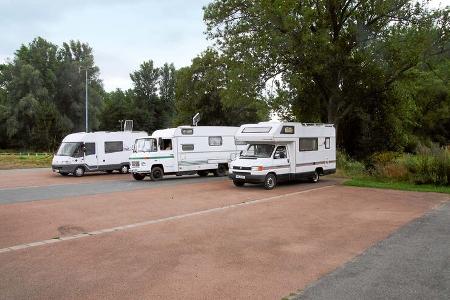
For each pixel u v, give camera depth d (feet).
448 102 170.30
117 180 80.28
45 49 270.05
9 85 248.93
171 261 25.86
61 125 236.22
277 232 33.55
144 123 343.67
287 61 94.58
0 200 52.21
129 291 20.79
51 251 28.32
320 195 55.62
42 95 249.34
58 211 44.09
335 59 90.68
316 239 31.14
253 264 25.13
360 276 22.62
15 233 33.86
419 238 31.12
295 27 89.15
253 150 67.36
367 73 92.48
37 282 22.18
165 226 36.17
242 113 200.03
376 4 94.53
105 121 333.83
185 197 54.60
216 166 87.76
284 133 66.33
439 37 92.89
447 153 67.82
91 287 21.39
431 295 19.80
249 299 19.66
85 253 27.78
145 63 356.79
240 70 95.30
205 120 196.75
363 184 66.13
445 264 24.61
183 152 82.48
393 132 106.42
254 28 96.84
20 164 124.77
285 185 68.95
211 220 38.73
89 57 281.33
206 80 176.04
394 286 21.02
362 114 102.47
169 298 19.84
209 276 22.98
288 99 106.11
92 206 47.32
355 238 31.32
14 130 237.66
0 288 21.34
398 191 59.47
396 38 90.84
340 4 97.81
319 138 73.61
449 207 45.65
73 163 89.71
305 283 21.72
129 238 31.86
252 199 52.49
